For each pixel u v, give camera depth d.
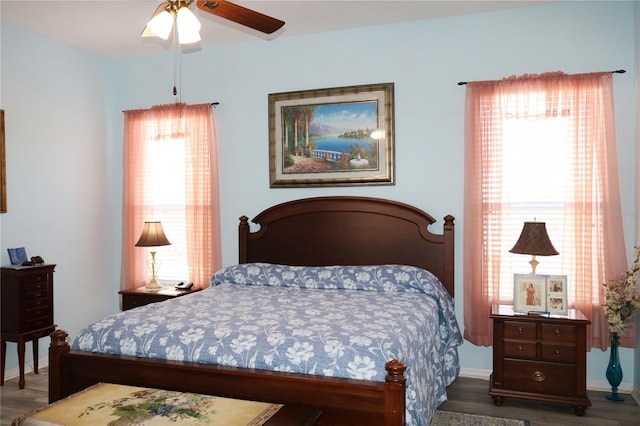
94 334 2.43
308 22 3.99
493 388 3.22
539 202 3.69
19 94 3.91
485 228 3.70
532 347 3.16
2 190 3.74
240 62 4.49
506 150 3.73
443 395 3.02
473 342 3.71
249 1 3.54
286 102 4.33
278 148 4.36
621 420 2.98
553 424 2.93
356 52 4.15
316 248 4.17
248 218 4.47
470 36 3.86
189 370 2.11
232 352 2.14
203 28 4.09
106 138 4.83
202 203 4.47
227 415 1.78
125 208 4.72
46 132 4.16
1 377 3.62
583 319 3.09
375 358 2.00
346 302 3.04
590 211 3.46
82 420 1.75
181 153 4.63
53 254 4.23
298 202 4.21
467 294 3.78
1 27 3.78
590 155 3.48
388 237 3.99
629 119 3.50
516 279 3.32
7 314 3.59
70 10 3.65
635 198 3.46
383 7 3.70
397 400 1.80
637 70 3.40
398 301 3.08
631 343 3.34
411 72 4.01
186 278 4.65
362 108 4.12
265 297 3.25
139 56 4.80
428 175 3.97
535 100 3.65
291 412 1.81
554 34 3.66
